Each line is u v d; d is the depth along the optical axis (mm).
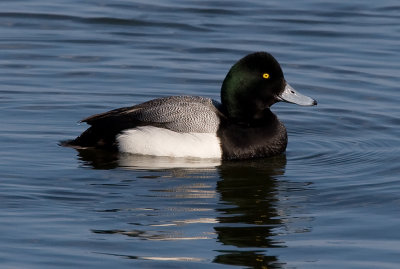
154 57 18172
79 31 19562
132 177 12211
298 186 12094
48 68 17406
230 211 11039
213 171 12602
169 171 12523
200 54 18375
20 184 11789
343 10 21062
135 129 13195
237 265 9445
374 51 18484
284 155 13570
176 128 13125
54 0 21625
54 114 15109
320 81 16969
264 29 19812
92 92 16219
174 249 9812
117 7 21125
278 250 9875
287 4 21531
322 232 10414
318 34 19516
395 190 11883
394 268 9398
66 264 9352
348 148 13906
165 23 20125
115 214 10812
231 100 13477
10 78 16750
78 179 12094
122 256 9594
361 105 15867
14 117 14844
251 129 13312
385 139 14305
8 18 20156
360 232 10406
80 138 13562
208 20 20391
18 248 9719
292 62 17906
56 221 10539
